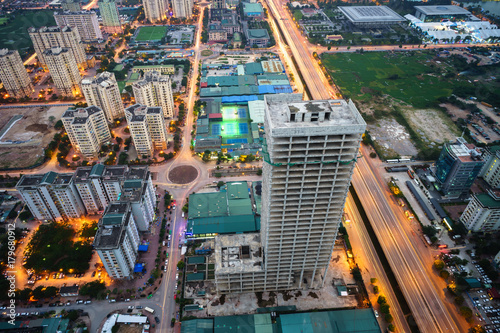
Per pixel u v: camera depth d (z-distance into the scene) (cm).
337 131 14662
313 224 18600
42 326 19512
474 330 19500
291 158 15925
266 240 18812
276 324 19588
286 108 15988
